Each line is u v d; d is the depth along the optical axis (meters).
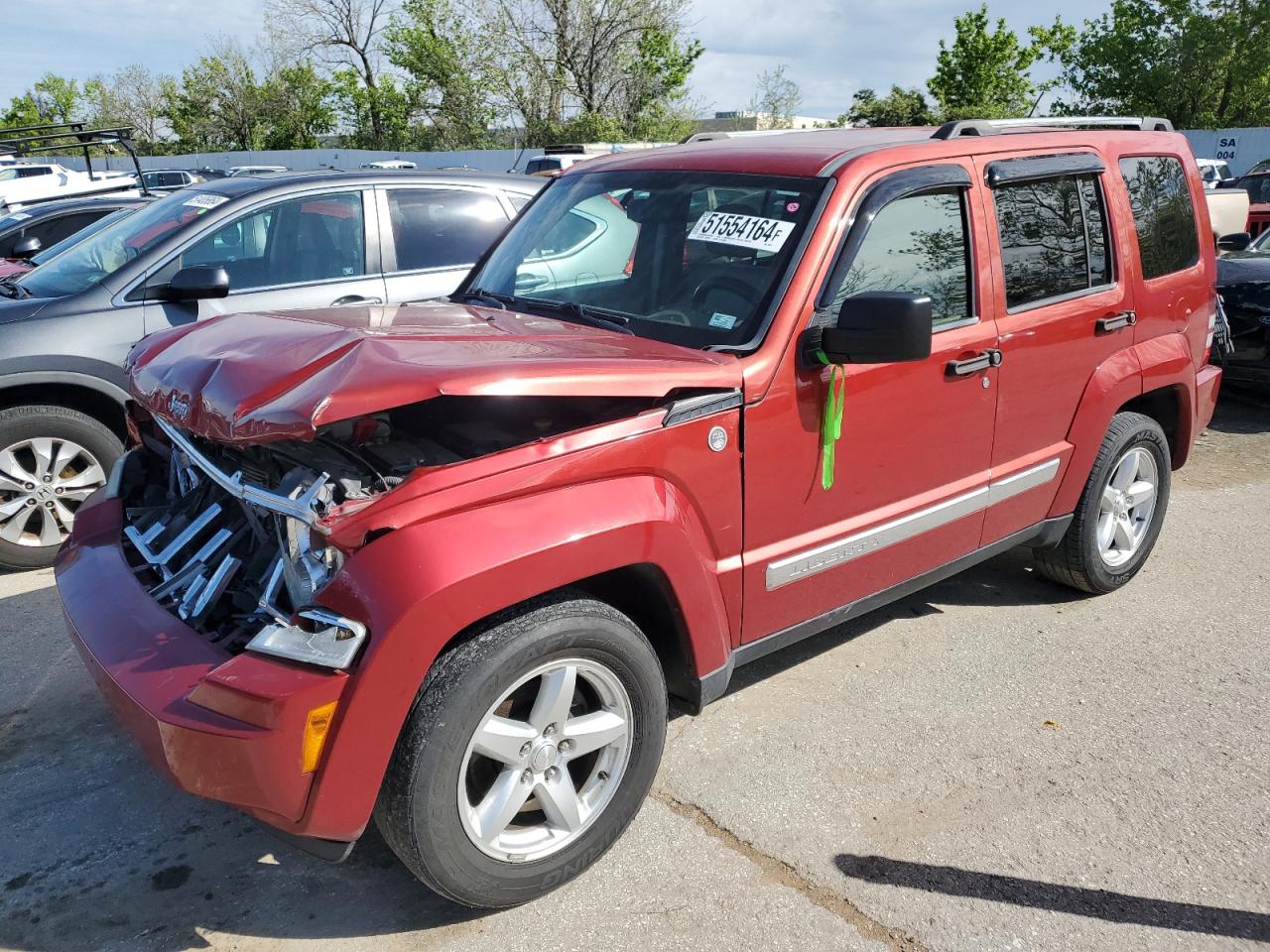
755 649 3.32
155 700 2.46
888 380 3.39
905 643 4.43
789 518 3.24
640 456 2.79
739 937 2.72
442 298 4.16
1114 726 3.77
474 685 2.49
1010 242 3.86
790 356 3.11
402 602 2.35
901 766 3.51
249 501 2.71
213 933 2.74
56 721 3.75
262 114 53.22
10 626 4.50
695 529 2.97
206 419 2.65
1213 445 7.66
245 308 5.52
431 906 2.85
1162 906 2.84
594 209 3.90
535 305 3.73
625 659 2.80
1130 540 4.86
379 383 2.46
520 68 38.44
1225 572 5.22
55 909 2.82
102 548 3.22
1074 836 3.14
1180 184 4.80
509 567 2.48
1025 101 39.09
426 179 6.23
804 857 3.04
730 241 3.38
